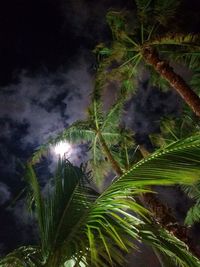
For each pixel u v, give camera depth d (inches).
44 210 119.4
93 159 303.0
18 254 105.3
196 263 112.4
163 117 315.0
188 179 102.3
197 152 101.6
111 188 108.5
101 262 98.0
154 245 109.6
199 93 288.7
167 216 197.0
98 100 289.4
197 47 248.7
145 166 106.0
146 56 242.2
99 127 292.0
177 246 113.1
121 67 275.0
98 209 106.7
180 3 249.9
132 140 297.9
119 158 291.0
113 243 104.3
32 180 133.1
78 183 132.6
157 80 301.7
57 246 104.2
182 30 247.1
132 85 289.7
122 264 101.0
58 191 126.6
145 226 111.3
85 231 104.1
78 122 299.1
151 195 204.7
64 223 110.7
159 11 246.8
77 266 96.1
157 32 247.0
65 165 139.9
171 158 103.9
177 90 230.7
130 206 106.0
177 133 304.5
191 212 309.4
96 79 279.7
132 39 249.1
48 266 97.9
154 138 307.7
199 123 299.3
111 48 259.1
